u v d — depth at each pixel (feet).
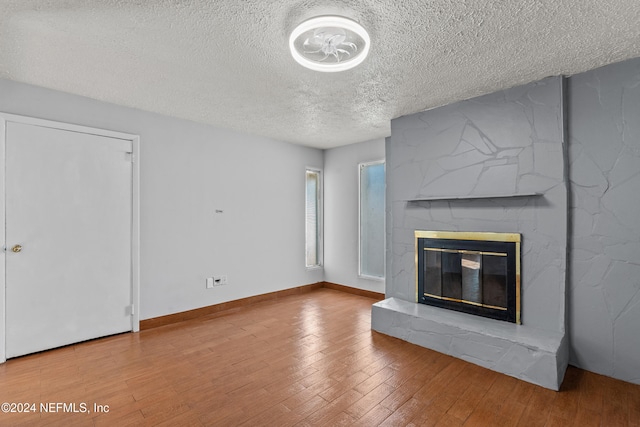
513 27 5.91
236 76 8.08
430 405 6.44
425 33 6.10
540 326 8.27
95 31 6.12
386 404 6.48
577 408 6.31
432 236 10.41
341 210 16.11
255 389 7.02
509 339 7.62
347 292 15.84
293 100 9.77
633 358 7.20
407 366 8.06
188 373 7.71
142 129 10.68
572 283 7.99
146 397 6.70
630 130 7.27
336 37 6.18
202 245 12.20
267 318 11.85
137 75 8.07
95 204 9.67
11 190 8.34
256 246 13.99
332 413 6.18
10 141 8.34
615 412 6.18
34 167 8.68
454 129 9.88
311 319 11.74
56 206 9.01
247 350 9.03
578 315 7.91
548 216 8.14
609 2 5.17
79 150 9.41
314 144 15.76
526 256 8.50
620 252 7.38
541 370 7.12
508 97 8.80
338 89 8.89
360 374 7.67
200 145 12.16
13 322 8.37
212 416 6.07
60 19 5.74
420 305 10.51
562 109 7.91
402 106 10.27
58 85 8.70
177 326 11.00
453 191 9.90
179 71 7.82
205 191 12.30
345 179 15.90
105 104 9.91
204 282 12.26
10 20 5.75
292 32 5.98
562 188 7.93
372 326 10.66
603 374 7.57
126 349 9.05
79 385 7.15
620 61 7.32
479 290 9.35
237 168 13.33
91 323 9.60
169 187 11.32
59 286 9.05
